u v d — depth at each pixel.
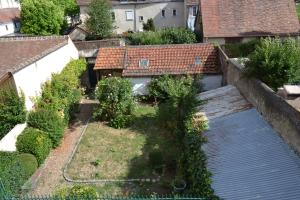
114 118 24.06
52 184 17.11
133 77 27.91
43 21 45.97
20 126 19.39
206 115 19.53
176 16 50.06
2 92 18.98
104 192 16.17
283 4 36.66
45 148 19.22
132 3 49.47
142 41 36.72
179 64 28.17
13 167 15.72
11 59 23.31
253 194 12.37
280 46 19.70
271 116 16.27
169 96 24.98
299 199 11.65
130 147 20.67
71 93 25.70
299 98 16.84
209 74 27.59
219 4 37.34
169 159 18.59
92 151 20.41
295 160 13.39
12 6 71.31
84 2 50.09
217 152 15.48
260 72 19.34
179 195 14.27
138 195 15.56
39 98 22.67
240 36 34.53
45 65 24.70
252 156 14.45
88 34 43.69
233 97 21.38
